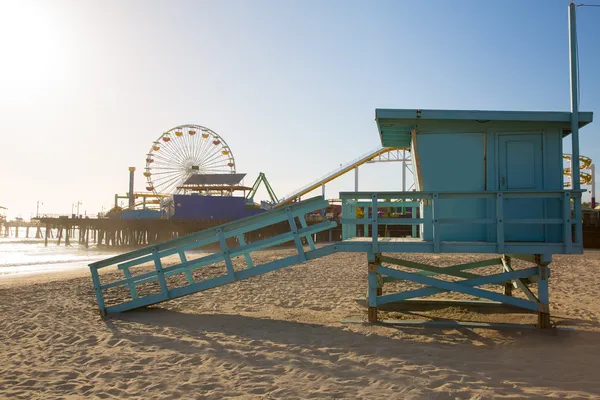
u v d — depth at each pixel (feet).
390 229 117.39
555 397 13.67
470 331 22.39
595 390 14.23
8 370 17.66
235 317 26.96
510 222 22.26
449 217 24.94
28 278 62.13
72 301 34.94
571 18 24.09
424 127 25.77
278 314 27.89
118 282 29.25
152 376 16.52
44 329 24.68
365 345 19.90
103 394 14.88
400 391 14.38
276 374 16.42
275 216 27.14
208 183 184.75
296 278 45.06
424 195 22.97
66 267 92.58
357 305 30.35
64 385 15.83
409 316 26.30
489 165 24.95
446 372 16.10
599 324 23.91
